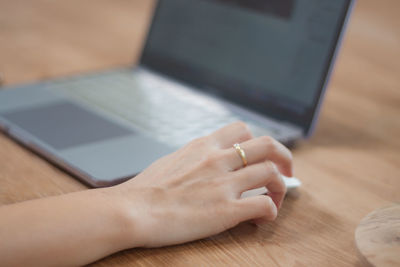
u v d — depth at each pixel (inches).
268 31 31.1
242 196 23.8
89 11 53.8
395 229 22.3
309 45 29.5
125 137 27.7
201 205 22.6
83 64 38.8
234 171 23.5
